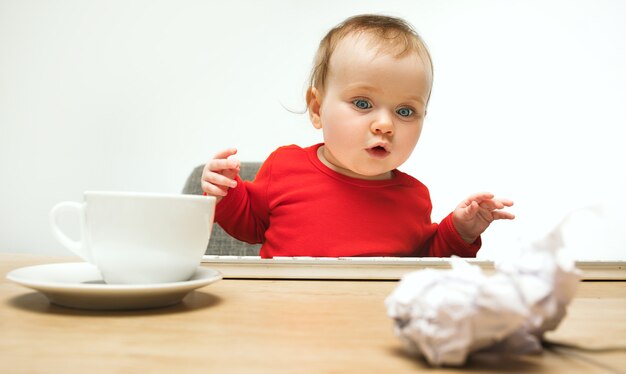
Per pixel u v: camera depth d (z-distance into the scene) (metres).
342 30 0.97
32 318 0.37
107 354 0.28
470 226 1.00
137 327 0.35
